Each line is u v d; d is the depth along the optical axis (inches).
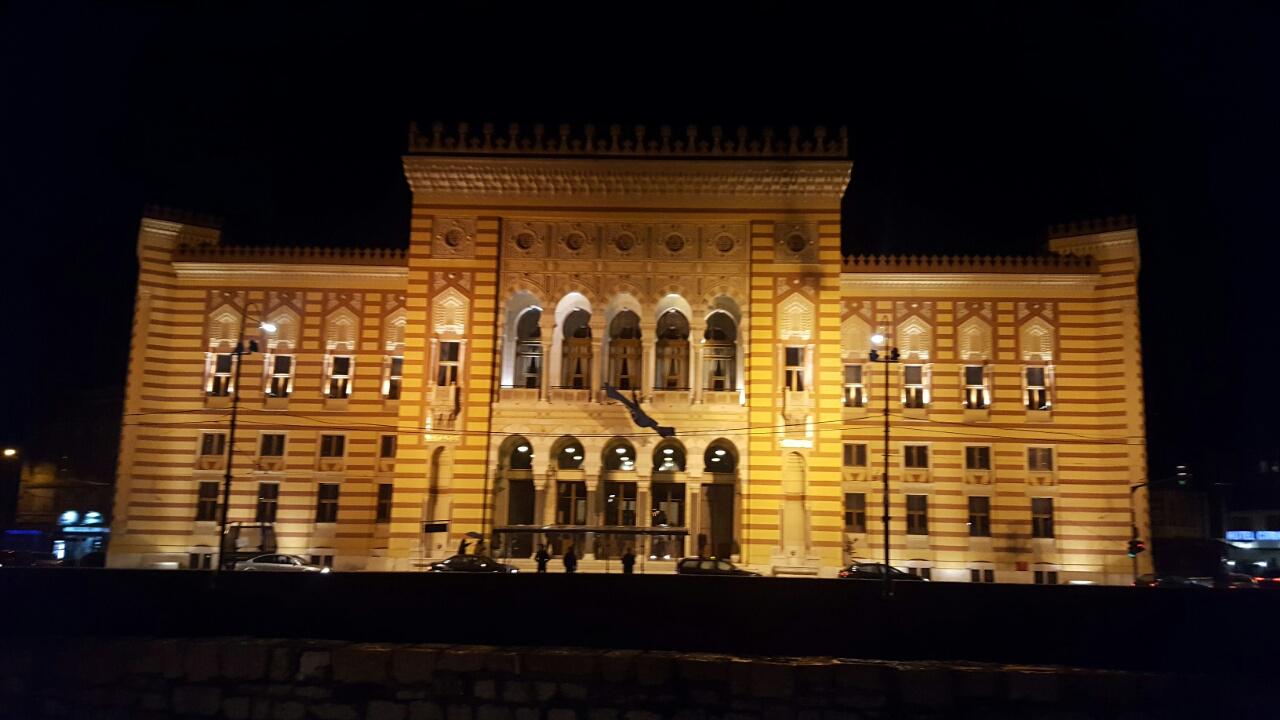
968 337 2194.9
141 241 2229.3
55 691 984.9
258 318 2226.9
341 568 2122.3
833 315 1987.0
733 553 1982.0
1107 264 2182.6
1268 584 1915.6
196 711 966.4
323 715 956.0
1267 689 930.1
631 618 1013.8
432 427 1980.8
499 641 1017.5
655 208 2030.0
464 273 2023.9
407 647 978.1
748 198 2025.1
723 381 2076.8
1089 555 2107.5
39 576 1038.4
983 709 921.5
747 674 930.7
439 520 1996.8
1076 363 2167.8
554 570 1932.8
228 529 2000.5
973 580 2106.3
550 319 2012.8
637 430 1980.8
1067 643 982.4
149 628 1026.7
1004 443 2154.3
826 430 1958.7
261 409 2194.9
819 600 1011.3
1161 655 965.2
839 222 2009.1
